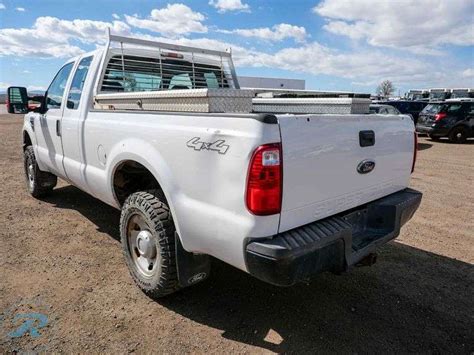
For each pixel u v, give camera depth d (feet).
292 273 7.07
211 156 7.58
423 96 113.70
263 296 10.48
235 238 7.29
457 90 104.63
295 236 7.42
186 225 8.35
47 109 16.24
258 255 6.97
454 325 9.42
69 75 14.44
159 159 8.97
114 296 10.29
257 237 7.10
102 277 11.29
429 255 13.51
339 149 8.30
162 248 9.21
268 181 6.90
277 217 7.23
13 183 22.45
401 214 9.87
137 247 10.34
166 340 8.58
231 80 17.29
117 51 13.32
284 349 8.39
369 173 9.40
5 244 13.43
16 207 17.66
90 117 12.31
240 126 7.13
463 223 17.08
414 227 16.47
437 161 34.99
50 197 19.40
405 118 10.62
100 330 8.86
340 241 7.97
